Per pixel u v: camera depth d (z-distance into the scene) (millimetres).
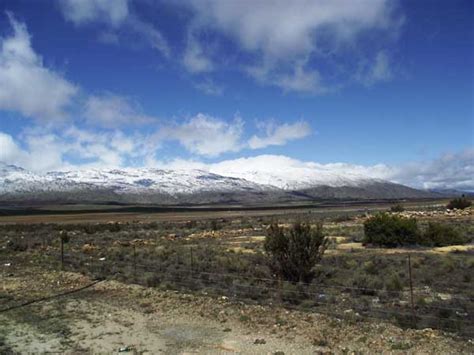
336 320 16078
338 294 19953
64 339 15812
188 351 14156
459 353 12742
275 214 122125
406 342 13664
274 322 16391
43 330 16938
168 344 14891
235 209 194625
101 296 22297
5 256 39719
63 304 20922
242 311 18000
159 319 17812
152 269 28234
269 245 23281
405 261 27844
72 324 17625
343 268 26406
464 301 17906
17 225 84438
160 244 47469
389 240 37469
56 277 27719
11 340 15859
